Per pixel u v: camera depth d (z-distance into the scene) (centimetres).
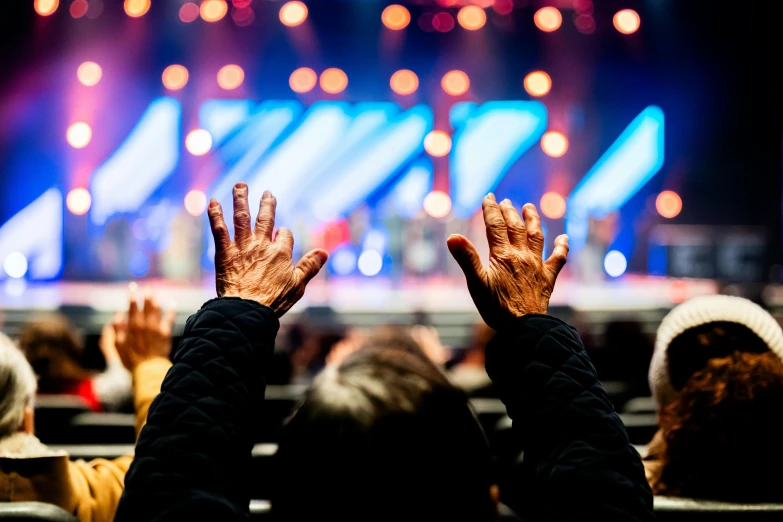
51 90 1370
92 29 1341
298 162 1478
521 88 1409
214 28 1347
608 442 115
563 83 1403
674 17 1333
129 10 1275
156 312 216
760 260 1446
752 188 1452
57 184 1425
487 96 1420
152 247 1412
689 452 177
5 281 1427
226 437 111
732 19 1323
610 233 1390
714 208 1478
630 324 503
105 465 196
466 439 99
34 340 371
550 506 112
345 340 617
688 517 165
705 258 1467
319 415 98
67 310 1077
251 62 1373
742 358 182
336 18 1341
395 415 97
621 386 453
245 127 1455
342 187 1488
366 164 1484
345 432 96
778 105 1379
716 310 197
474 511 98
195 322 122
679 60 1368
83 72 1350
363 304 1159
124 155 1439
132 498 107
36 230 1434
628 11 1310
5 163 1404
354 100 1416
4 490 172
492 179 1484
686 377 196
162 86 1393
